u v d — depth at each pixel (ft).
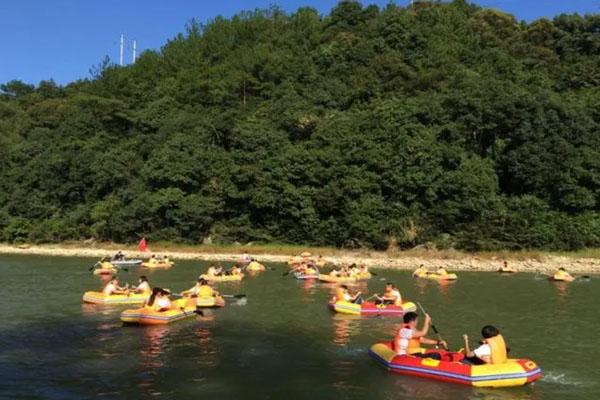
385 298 76.33
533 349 54.39
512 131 180.14
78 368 45.96
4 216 211.00
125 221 189.37
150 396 39.40
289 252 165.68
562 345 56.18
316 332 60.70
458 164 170.81
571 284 106.83
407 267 138.62
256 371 45.55
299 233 176.55
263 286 100.89
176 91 262.06
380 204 167.63
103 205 198.80
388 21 255.91
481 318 71.05
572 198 164.45
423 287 101.40
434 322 68.33
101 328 61.46
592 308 79.00
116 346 53.31
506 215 157.69
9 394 39.34
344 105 223.92
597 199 167.02
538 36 263.70
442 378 42.80
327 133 191.72
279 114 212.23
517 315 73.15
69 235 200.44
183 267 135.03
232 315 70.85
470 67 235.61
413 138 174.40
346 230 168.76
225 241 181.47
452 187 163.43
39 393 39.65
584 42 253.03
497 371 41.50
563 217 159.74
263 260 153.89
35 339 56.03
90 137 246.88
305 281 108.78
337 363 48.01
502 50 250.98
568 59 244.42
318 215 175.63
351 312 72.28
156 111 244.83
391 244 160.56
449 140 181.27
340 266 138.62
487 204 161.68
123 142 233.96
